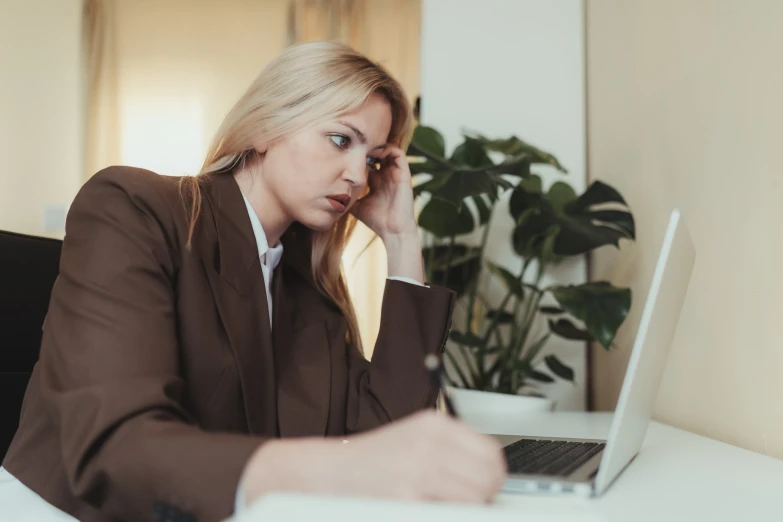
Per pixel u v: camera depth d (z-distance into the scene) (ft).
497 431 4.39
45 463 2.61
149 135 11.66
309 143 3.62
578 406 7.26
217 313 3.19
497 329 6.76
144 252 2.81
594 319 5.44
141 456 1.86
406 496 1.46
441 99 7.79
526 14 7.83
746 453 3.54
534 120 7.73
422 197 7.73
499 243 7.52
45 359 2.45
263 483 1.63
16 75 11.41
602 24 7.24
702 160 4.94
